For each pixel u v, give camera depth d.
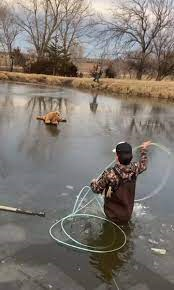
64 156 8.33
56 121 12.07
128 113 17.06
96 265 4.32
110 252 4.58
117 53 43.22
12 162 7.53
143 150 5.32
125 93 29.03
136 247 4.74
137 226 5.25
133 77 44.75
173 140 11.42
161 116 16.89
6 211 5.33
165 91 27.28
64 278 4.07
